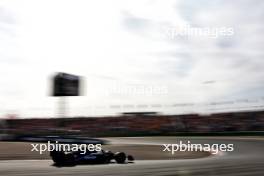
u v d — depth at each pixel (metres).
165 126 50.41
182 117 50.22
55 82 34.34
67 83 34.34
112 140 39.41
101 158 16.02
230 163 15.20
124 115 54.94
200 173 11.16
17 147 24.75
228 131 44.69
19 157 19.17
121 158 16.55
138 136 47.25
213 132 44.16
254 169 12.41
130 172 11.48
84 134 43.91
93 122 54.81
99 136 47.44
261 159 17.44
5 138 31.47
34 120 53.38
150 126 51.84
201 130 46.56
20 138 30.95
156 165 14.49
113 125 53.84
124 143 33.97
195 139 36.97
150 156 21.44
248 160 16.88
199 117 48.78
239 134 40.28
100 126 53.25
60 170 12.38
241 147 26.81
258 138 35.50
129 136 47.62
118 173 11.18
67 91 34.41
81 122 55.38
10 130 38.62
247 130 43.47
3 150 22.59
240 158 18.55
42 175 10.76
